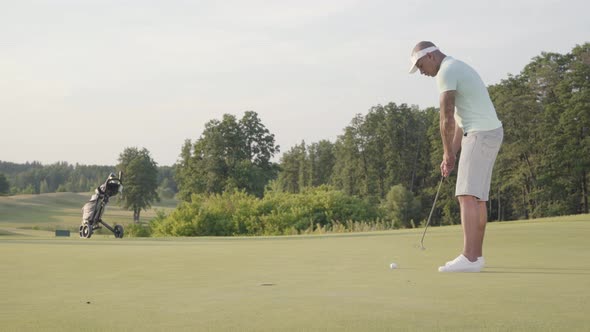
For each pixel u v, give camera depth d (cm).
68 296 281
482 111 423
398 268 411
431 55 442
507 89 5494
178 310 236
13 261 491
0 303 260
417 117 7988
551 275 354
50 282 341
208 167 6969
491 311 224
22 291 301
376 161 7981
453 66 427
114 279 354
